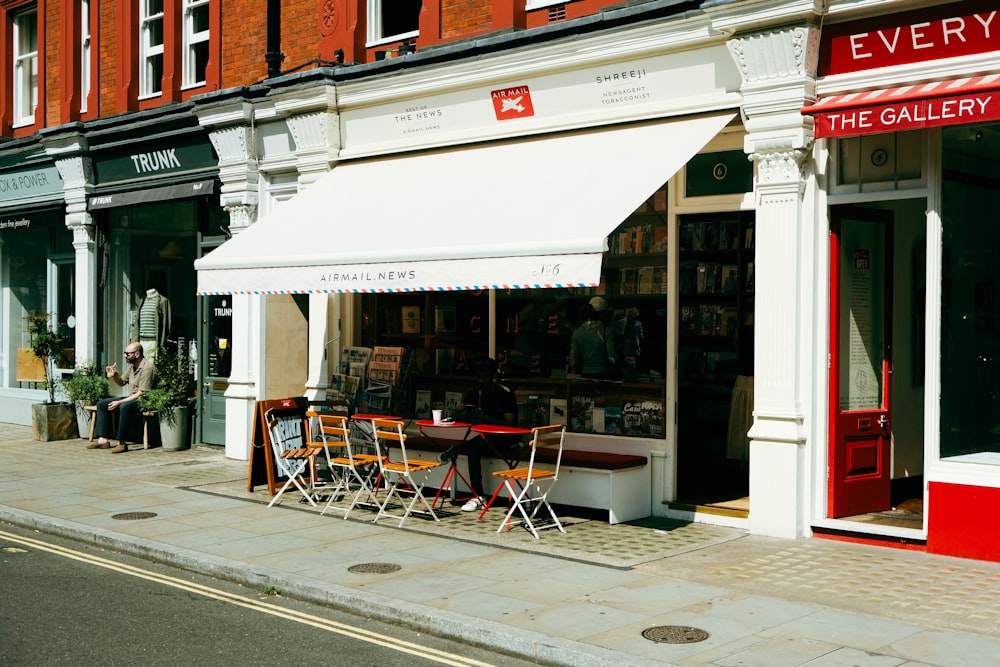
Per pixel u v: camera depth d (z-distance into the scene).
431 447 11.09
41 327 17.53
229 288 10.85
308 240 10.57
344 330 13.12
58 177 17.36
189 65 15.70
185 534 9.20
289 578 7.57
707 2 8.89
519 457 10.20
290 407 11.54
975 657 5.73
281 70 14.04
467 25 11.69
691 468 11.26
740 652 5.83
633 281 10.40
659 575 7.70
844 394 9.22
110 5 16.78
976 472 8.05
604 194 8.84
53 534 9.68
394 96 11.96
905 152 8.55
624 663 5.67
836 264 9.04
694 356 11.41
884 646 5.93
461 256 8.89
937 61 8.06
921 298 10.50
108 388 16.56
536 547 8.70
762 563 8.04
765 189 9.02
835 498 9.04
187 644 6.23
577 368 10.80
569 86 10.41
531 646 6.04
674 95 9.72
